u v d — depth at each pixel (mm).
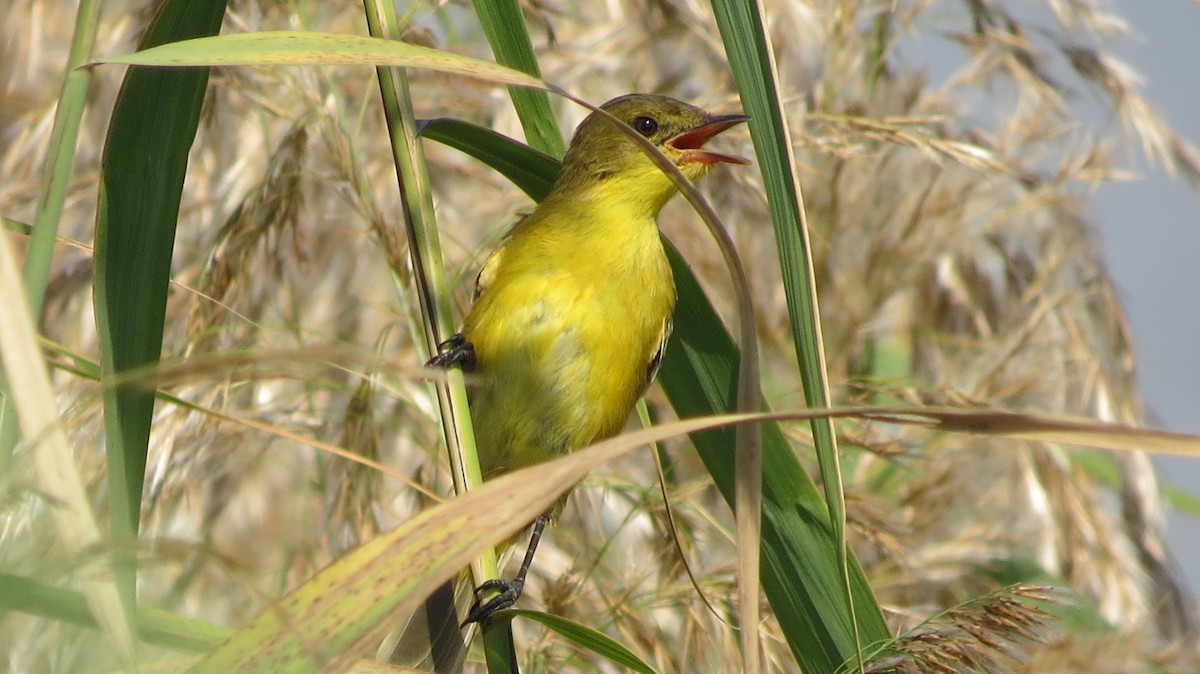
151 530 7699
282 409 8328
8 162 9086
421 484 8727
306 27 8461
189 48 4531
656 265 8516
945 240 10633
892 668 5598
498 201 10039
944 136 10836
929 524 9625
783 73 10359
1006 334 11047
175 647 5188
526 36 6879
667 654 7984
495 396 8211
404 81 6480
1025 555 9758
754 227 11008
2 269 3893
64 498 3824
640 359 8430
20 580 4340
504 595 7578
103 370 5016
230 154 9336
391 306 9344
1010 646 6434
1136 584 9883
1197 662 8039
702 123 8898
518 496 4191
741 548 4695
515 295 8234
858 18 10547
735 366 6547
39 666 4512
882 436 9711
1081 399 10586
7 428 4496
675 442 10125
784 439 6059
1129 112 10859
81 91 4891
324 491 8344
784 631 6125
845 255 10875
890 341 11203
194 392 7953
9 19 9594
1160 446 4266
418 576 4074
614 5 10375
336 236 9336
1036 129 10969
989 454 9984
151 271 5301
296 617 4043
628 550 8719
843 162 10703
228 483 8031
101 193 5184
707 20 10469
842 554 5027
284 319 8727
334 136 8141
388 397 8844
